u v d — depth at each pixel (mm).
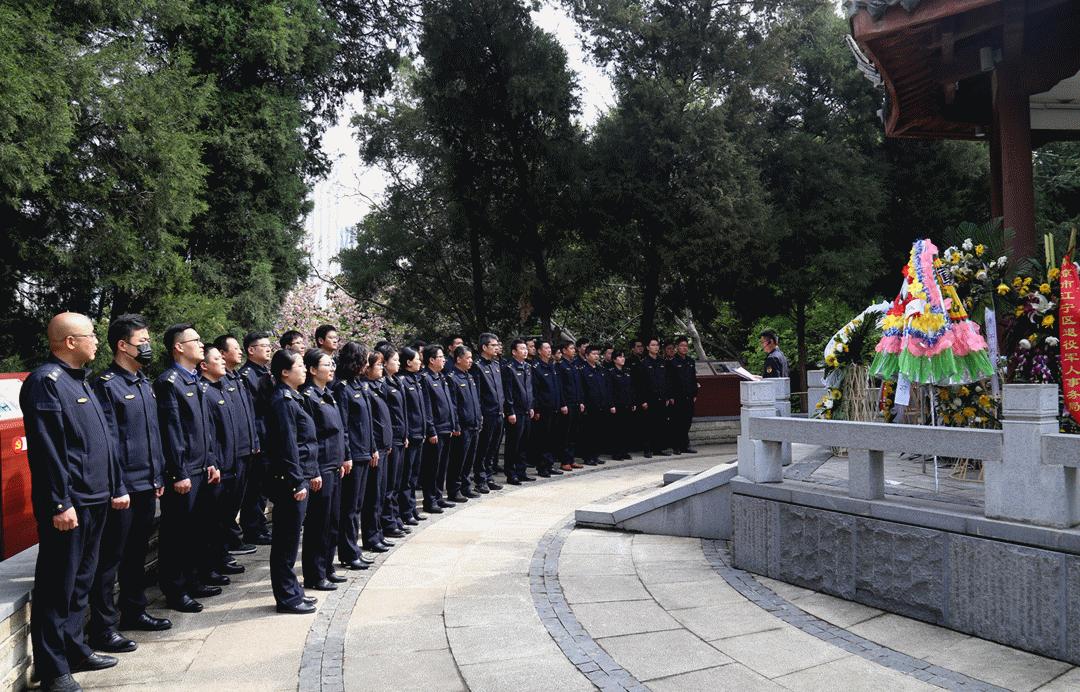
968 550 4574
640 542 7113
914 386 7293
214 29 10797
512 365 10633
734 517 6219
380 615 5258
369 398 7070
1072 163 17922
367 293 16719
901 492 5523
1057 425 4391
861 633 4672
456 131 14406
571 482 10562
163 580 5465
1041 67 7438
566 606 5348
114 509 4605
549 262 15125
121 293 10211
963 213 16859
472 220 14633
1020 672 4023
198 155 10078
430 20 13414
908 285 6098
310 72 12625
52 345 4391
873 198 15320
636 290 18219
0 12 7953
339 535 6457
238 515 7539
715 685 4000
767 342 9625
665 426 13070
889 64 7789
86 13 9273
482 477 10055
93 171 9461
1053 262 6098
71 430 4281
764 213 13281
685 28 13375
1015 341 6219
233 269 11781
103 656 4445
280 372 5488
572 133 14305
